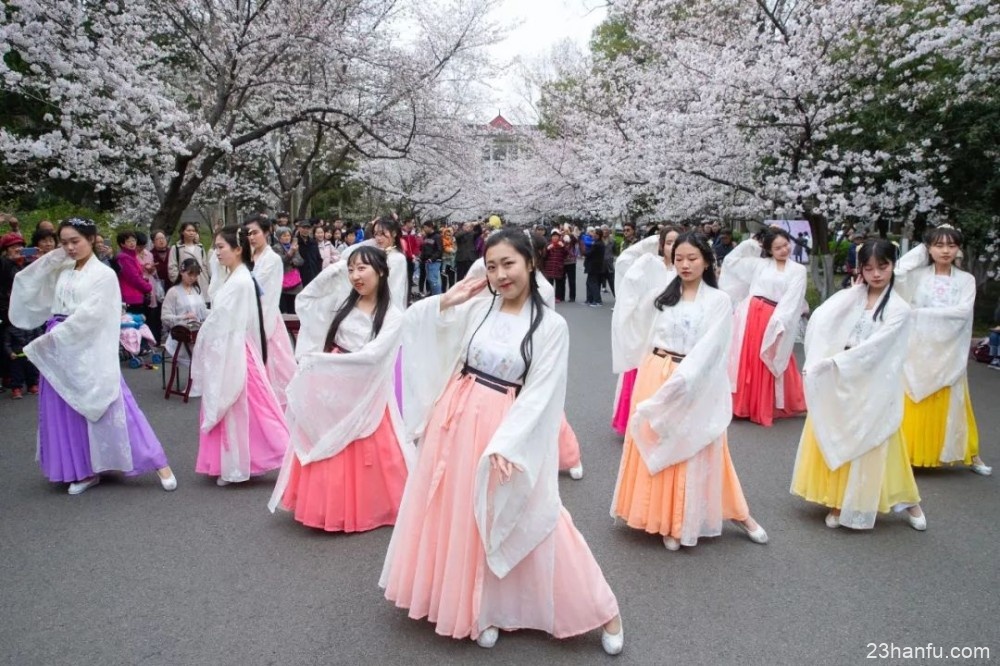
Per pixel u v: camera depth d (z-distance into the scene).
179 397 7.39
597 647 3.00
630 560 3.82
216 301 4.71
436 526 2.87
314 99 13.20
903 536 4.16
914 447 5.18
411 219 14.88
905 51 10.27
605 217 21.86
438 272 15.65
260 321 5.02
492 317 2.90
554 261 16.80
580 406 7.16
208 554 3.83
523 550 2.78
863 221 11.80
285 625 3.14
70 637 3.04
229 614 3.23
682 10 14.17
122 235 8.77
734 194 12.75
